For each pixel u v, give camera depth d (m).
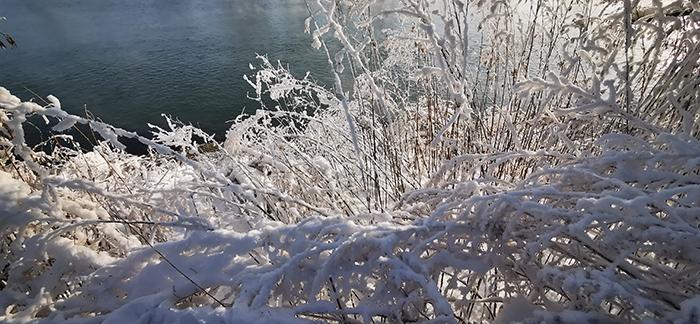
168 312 1.74
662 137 1.74
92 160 2.95
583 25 2.59
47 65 13.62
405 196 2.20
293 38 13.08
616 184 1.64
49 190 2.06
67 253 1.97
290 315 1.67
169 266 1.90
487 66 2.75
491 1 2.48
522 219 1.82
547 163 2.24
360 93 2.69
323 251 1.81
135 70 12.68
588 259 1.73
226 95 10.23
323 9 2.31
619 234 1.56
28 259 1.95
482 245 2.06
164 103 10.13
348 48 2.36
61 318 1.83
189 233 2.16
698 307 1.41
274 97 3.15
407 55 2.99
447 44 2.39
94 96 10.93
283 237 1.89
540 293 1.78
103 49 15.17
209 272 1.87
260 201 2.46
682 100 2.21
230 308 1.72
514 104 2.71
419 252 1.77
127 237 2.31
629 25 2.12
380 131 2.73
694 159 1.61
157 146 2.26
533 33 2.67
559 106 2.61
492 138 2.61
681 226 1.47
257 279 1.77
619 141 1.92
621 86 2.28
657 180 1.73
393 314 1.69
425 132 2.83
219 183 2.48
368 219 2.05
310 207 2.26
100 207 2.24
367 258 1.78
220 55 13.16
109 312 1.87
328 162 2.88
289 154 3.12
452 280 1.83
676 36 2.37
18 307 1.98
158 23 18.84
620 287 1.47
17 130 2.07
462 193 1.97
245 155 3.25
